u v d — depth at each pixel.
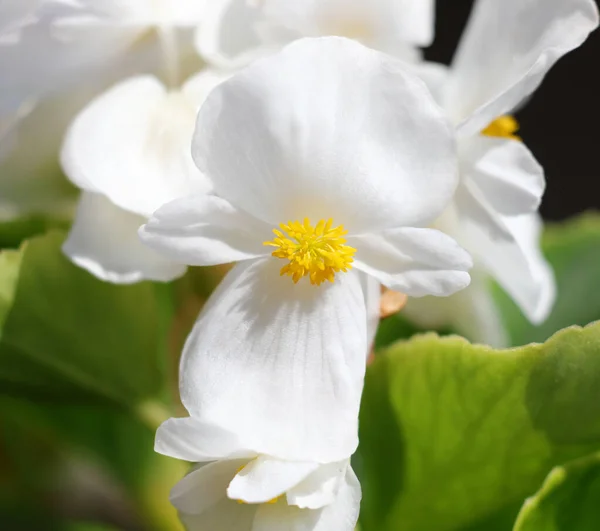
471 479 0.16
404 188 0.14
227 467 0.15
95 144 0.15
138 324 0.17
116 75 0.16
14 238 0.18
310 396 0.15
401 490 0.16
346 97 0.14
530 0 0.15
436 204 0.14
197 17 0.15
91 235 0.16
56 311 0.17
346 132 0.14
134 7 0.15
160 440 0.14
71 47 0.16
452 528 0.16
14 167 0.17
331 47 0.14
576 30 0.15
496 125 0.16
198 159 0.14
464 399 0.16
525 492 0.16
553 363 0.15
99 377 0.17
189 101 0.16
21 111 0.16
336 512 0.14
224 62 0.15
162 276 0.15
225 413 0.14
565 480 0.15
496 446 0.16
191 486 0.15
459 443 0.16
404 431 0.16
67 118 0.16
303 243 0.14
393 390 0.16
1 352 0.17
